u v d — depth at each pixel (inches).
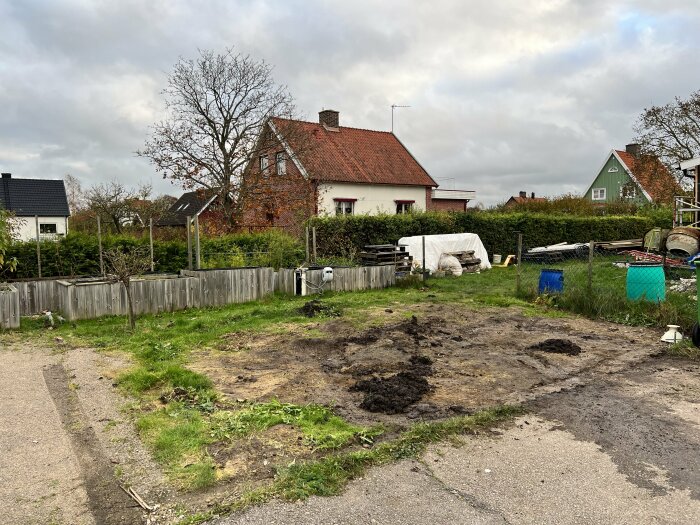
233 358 275.9
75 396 220.1
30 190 1427.2
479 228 840.3
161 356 278.5
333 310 409.4
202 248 585.0
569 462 154.9
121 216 1333.7
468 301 458.9
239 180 811.4
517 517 126.2
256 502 132.5
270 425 180.5
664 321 338.6
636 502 132.8
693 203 788.6
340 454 158.4
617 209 1224.8
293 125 863.1
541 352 282.4
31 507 133.0
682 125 970.7
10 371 261.0
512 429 179.6
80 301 392.8
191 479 145.2
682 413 193.8
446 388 221.6
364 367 252.1
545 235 930.7
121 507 133.0
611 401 206.8
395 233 733.9
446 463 154.3
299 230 680.4
